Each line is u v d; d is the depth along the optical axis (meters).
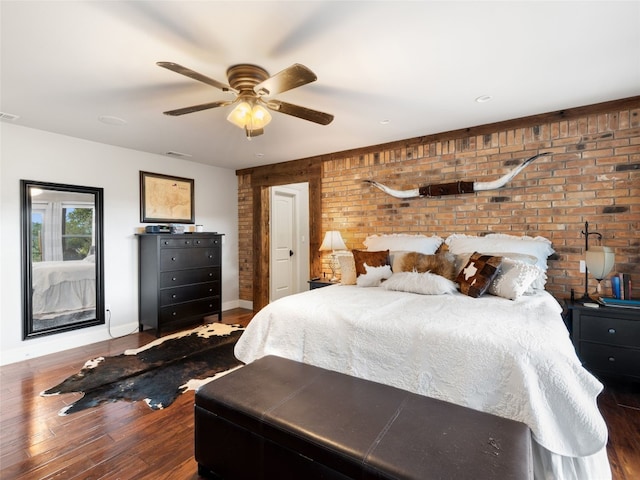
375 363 1.81
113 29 1.68
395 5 1.51
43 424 2.04
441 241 3.46
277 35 1.74
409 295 2.60
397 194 3.75
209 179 4.98
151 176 4.22
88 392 2.46
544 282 2.73
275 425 1.35
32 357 3.19
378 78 2.25
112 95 2.47
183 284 4.06
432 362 1.65
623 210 2.68
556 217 2.94
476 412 1.40
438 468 1.07
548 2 1.51
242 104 2.05
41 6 1.50
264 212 5.09
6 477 1.60
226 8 1.53
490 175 3.24
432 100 2.64
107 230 3.79
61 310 3.41
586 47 1.88
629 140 2.65
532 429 1.35
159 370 2.85
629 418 2.07
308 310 2.17
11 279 3.09
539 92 2.51
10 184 3.09
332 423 1.32
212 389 1.62
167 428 2.01
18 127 3.13
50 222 3.35
